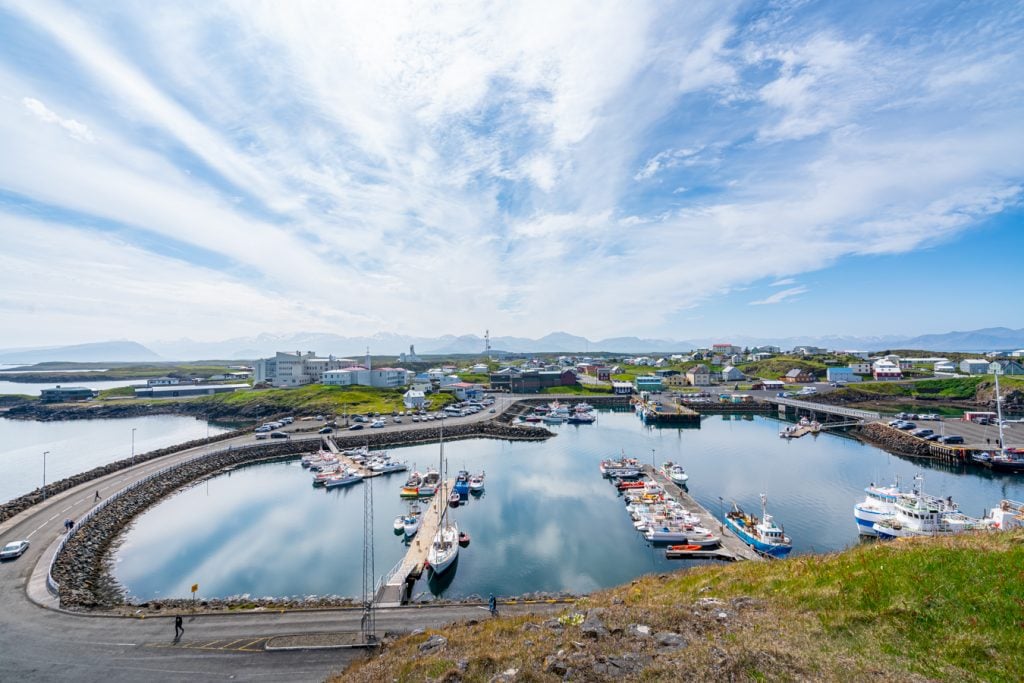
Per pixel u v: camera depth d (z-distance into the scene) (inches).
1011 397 6309.1
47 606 1566.2
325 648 1296.8
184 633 1393.9
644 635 786.8
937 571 784.9
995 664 579.5
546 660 751.1
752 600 884.0
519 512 3011.8
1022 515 2253.9
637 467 3870.6
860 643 671.1
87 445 5152.6
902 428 4803.2
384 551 2406.5
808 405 6363.2
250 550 2426.2
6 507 2623.0
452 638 999.6
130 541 2536.9
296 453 4525.1
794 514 2824.8
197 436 5649.6
